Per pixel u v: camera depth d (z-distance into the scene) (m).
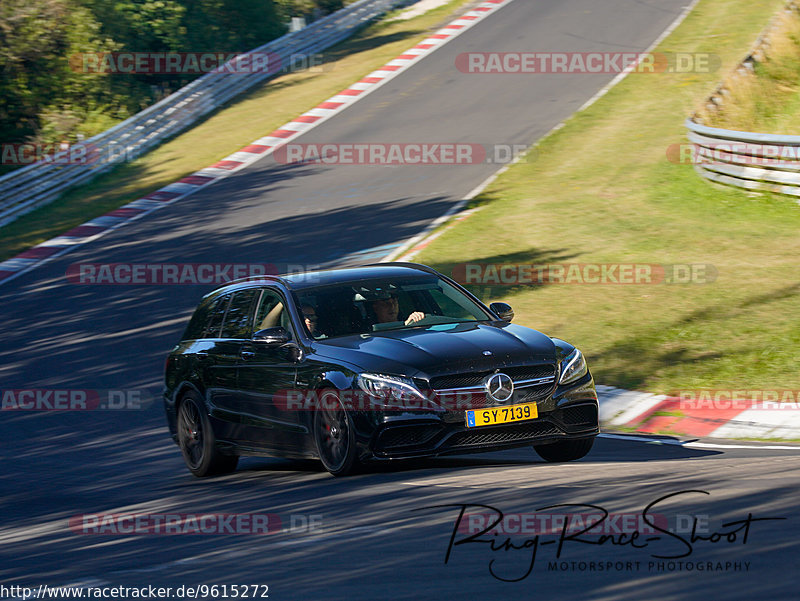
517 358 27.27
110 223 89.12
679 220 68.12
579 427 28.00
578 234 68.00
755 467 24.77
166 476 35.25
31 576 19.34
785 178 68.12
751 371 41.03
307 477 29.27
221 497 27.73
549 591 14.38
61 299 70.00
